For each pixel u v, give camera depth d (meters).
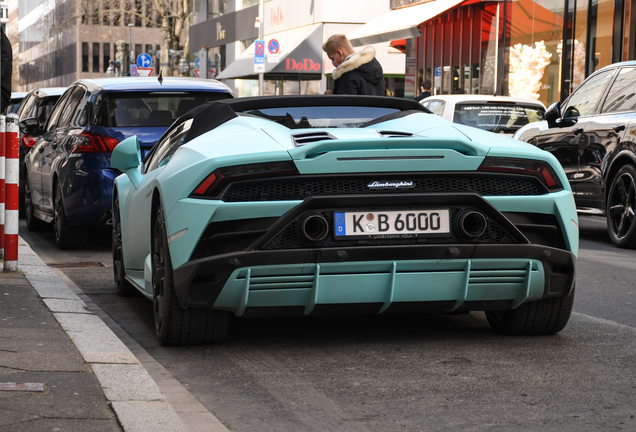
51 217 10.99
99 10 54.88
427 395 4.21
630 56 21.86
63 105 11.41
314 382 4.47
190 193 4.79
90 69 107.38
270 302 4.82
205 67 40.53
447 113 14.57
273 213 4.68
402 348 5.20
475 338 5.46
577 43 24.06
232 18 53.78
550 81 25.50
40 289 6.76
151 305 6.85
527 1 26.61
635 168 10.21
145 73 32.47
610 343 5.34
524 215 4.98
